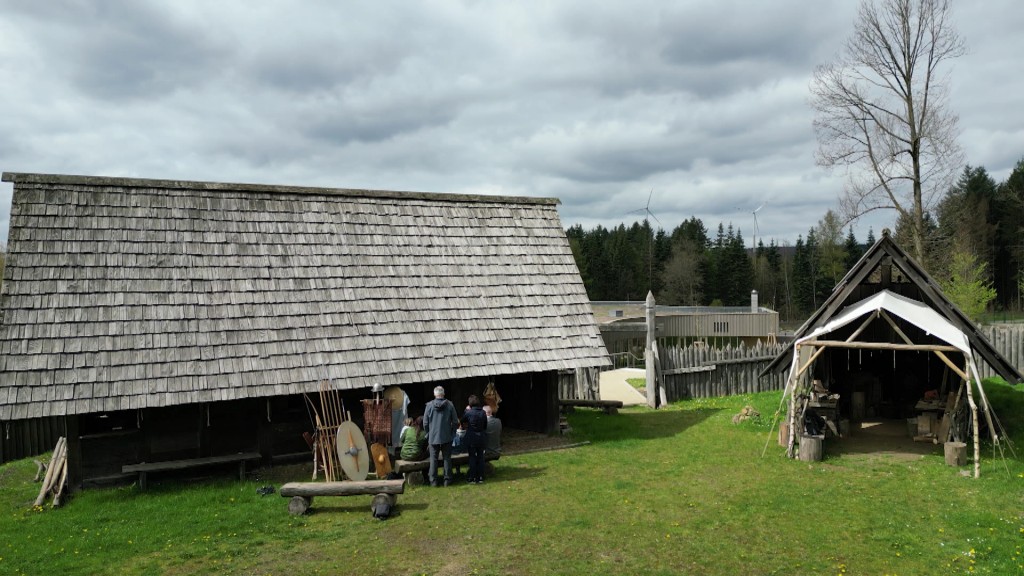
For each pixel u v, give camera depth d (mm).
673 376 23359
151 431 13680
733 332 35219
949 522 10648
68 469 12938
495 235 18547
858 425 18281
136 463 13508
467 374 15625
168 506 11953
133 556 9750
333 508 11867
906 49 28766
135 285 13945
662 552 9688
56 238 13844
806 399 15953
